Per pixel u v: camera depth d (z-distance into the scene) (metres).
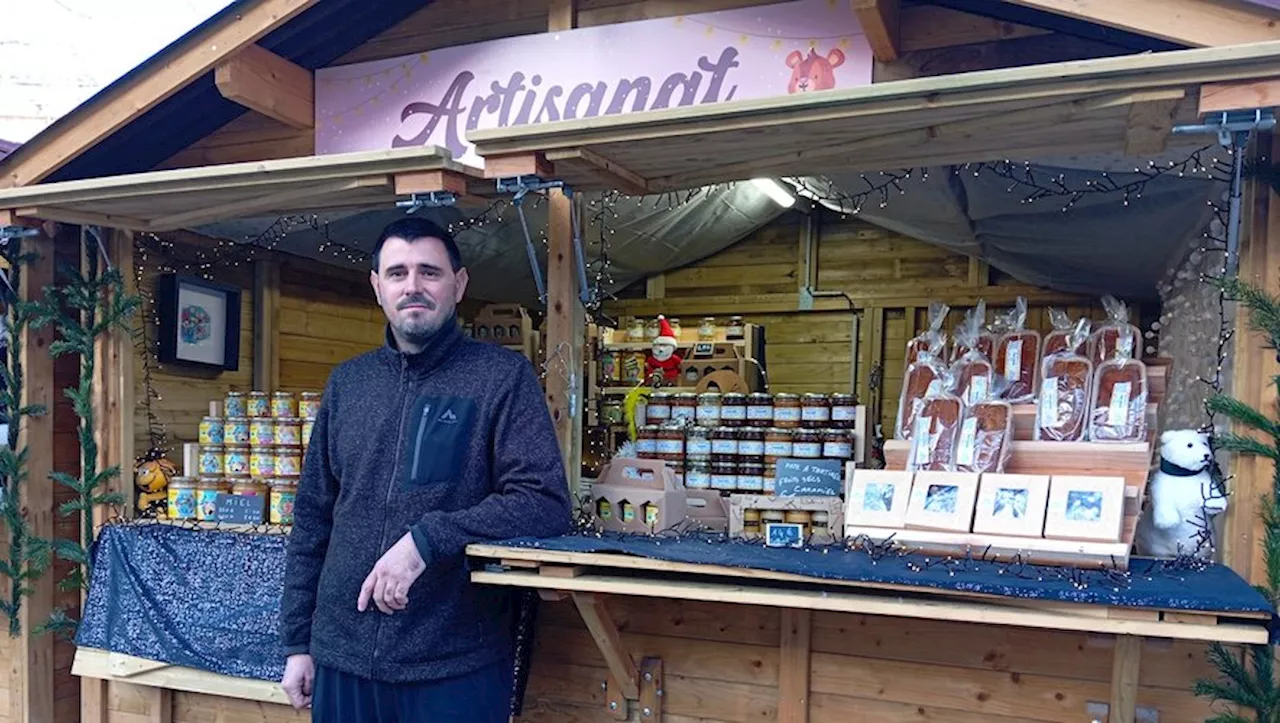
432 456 1.70
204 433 2.63
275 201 2.22
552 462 1.73
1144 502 1.78
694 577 1.69
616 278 4.63
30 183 2.53
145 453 2.87
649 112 1.67
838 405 2.25
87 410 2.66
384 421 1.74
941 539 1.66
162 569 2.51
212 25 2.34
